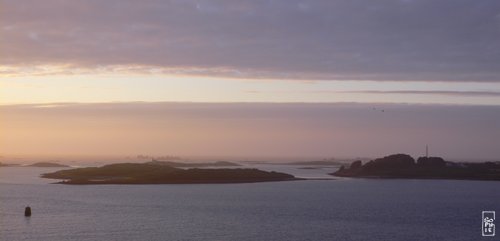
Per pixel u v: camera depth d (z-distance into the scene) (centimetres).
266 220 10469
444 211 12588
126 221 10050
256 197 15725
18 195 15475
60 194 15925
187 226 9531
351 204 13912
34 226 9369
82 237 8344
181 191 17738
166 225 9619
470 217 11488
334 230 9356
